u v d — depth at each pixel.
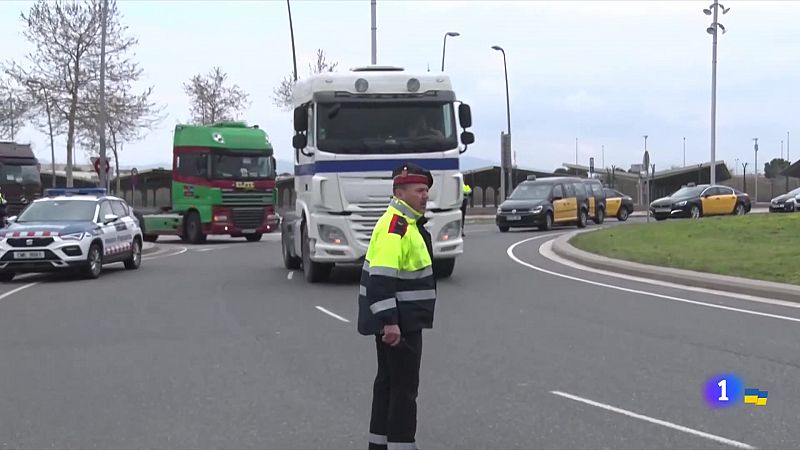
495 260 20.84
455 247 15.94
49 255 17.50
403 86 15.70
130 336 11.00
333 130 15.53
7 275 18.12
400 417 5.70
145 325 11.87
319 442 6.38
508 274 17.64
